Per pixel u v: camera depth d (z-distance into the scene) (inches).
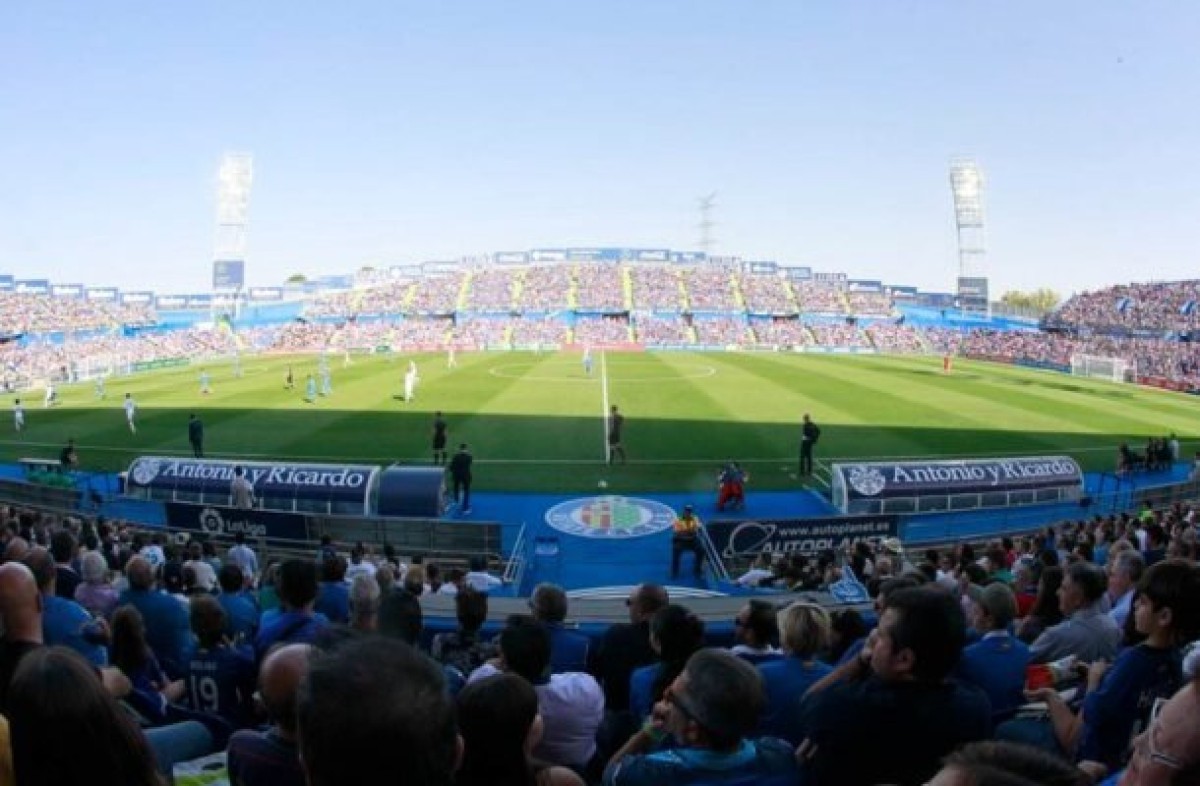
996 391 2281.0
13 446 1489.9
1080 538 713.6
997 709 246.4
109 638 291.9
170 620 340.8
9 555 380.2
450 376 2546.8
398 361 3208.7
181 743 210.8
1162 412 1984.5
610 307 4702.3
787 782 161.3
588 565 893.2
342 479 1015.0
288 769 142.6
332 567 429.4
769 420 1701.5
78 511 1045.2
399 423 1656.0
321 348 4042.8
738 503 1096.2
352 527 879.1
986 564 586.6
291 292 4857.3
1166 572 193.5
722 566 847.1
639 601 316.2
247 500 1018.7
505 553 918.4
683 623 240.5
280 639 273.9
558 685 225.8
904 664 162.9
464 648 305.6
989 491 1087.6
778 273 5290.4
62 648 128.6
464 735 140.0
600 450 1402.6
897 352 4052.7
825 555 761.0
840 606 430.9
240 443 1470.2
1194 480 1200.2
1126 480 1326.3
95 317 3927.2
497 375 2573.8
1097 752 194.5
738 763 157.8
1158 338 3533.5
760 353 3779.5
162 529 940.6
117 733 119.8
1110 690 194.1
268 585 571.8
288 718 143.3
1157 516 858.1
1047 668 253.3
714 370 2753.4
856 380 2482.8
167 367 3152.1
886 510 1066.1
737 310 4707.2
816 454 1389.0
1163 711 122.2
